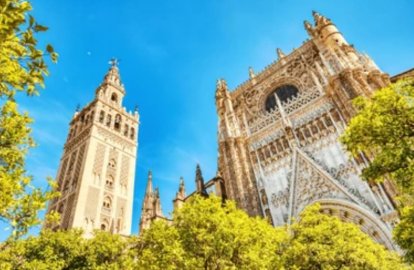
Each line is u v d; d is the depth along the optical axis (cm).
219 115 4603
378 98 1209
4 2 598
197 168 4850
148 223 4534
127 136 7869
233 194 3581
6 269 1912
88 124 7344
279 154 3609
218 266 1573
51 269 2150
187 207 1869
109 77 8988
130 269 2133
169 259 1591
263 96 4494
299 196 3100
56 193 1140
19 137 1153
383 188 2572
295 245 1908
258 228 1856
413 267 1667
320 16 4219
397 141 1155
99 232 2694
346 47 3647
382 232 2450
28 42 671
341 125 3212
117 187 6569
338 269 1769
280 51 4903
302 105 3756
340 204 2792
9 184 980
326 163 3139
